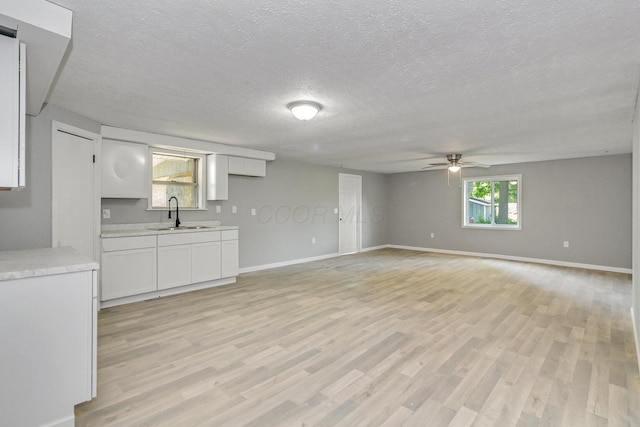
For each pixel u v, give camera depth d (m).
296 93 2.74
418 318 3.37
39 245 2.85
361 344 2.75
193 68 2.27
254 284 4.82
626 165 5.67
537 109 3.14
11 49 1.64
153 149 4.54
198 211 5.09
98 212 3.66
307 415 1.83
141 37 1.86
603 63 2.16
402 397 2.00
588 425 1.75
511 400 1.98
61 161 3.10
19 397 1.61
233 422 1.77
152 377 2.22
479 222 7.57
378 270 5.87
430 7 1.56
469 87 2.59
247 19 1.67
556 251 6.39
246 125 3.79
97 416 1.81
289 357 2.52
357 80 2.46
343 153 5.72
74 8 1.60
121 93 2.75
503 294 4.29
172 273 4.20
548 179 6.47
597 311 3.62
